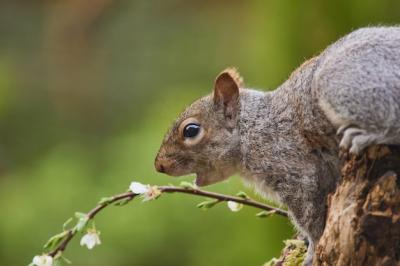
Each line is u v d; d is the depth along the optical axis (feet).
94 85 65.72
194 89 53.31
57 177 50.21
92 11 68.03
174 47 66.08
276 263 24.62
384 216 19.44
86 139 61.98
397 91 20.59
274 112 24.00
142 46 66.59
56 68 66.90
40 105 64.59
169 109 50.31
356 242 19.67
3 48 68.23
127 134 53.88
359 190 19.92
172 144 25.58
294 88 23.50
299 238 24.94
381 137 20.51
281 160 23.61
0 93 62.34
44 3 69.87
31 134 62.59
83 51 67.41
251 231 42.34
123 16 68.13
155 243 45.93
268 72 41.83
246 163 24.45
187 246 45.88
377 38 21.49
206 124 25.23
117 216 46.34
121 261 45.78
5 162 60.34
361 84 20.95
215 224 45.73
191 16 68.08
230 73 26.37
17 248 47.57
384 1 41.45
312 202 23.17
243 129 24.62
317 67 22.72
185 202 45.93
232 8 68.33
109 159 52.31
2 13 69.56
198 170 25.58
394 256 19.60
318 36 40.98
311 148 23.17
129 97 64.59
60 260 22.85
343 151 20.84
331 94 21.42
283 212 24.36
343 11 40.91
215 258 44.91
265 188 24.21
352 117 21.01
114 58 66.44
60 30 68.23
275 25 41.57
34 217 48.19
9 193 50.49
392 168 19.94
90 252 45.55
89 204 48.01
